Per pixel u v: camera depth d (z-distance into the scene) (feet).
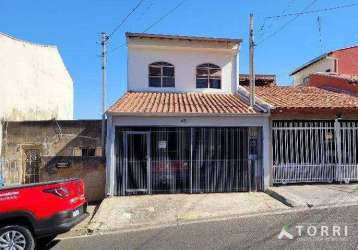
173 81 60.03
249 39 48.62
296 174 46.21
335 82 65.57
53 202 23.97
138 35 58.59
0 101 58.85
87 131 58.08
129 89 59.00
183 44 59.77
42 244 27.68
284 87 65.92
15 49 64.54
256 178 45.42
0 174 57.31
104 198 43.37
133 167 44.47
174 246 25.25
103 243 27.27
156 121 44.62
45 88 76.95
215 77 60.80
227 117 45.37
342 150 47.21
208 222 31.81
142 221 33.06
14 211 23.07
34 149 58.49
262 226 29.01
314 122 46.96
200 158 45.03
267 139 45.57
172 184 44.75
